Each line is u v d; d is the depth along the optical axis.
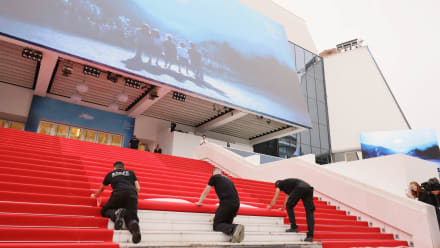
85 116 14.87
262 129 19.12
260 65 17.77
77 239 2.97
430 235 5.39
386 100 22.61
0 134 7.90
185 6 15.64
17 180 4.07
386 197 6.29
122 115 16.12
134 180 3.54
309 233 4.42
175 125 16.81
